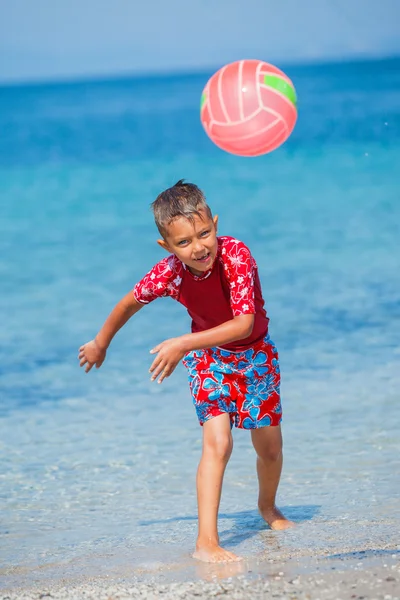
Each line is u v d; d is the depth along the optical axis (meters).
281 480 15.94
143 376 23.73
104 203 64.25
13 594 10.98
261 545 12.84
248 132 13.68
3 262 42.38
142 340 27.12
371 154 86.38
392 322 27.47
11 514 14.98
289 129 13.95
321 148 94.88
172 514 14.78
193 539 13.39
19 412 21.25
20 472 17.16
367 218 49.81
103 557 12.71
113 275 38.12
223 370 13.53
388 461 16.61
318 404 20.38
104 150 108.50
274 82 13.71
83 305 32.69
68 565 12.40
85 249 45.38
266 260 38.69
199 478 12.86
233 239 13.20
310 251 40.34
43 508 15.24
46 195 70.50
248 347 13.52
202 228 12.40
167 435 19.09
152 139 120.31
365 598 9.75
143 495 15.77
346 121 121.75
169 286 13.47
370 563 11.03
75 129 143.88
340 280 33.81
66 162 97.00
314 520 13.89
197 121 149.88
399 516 13.69
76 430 19.73
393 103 143.25
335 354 24.47
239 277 12.84
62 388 23.08
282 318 28.53
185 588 10.55
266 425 13.76
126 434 19.27
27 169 92.19
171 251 13.05
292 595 10.02
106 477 16.75
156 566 12.05
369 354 24.31
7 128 151.50
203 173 80.44
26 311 32.09
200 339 12.40
